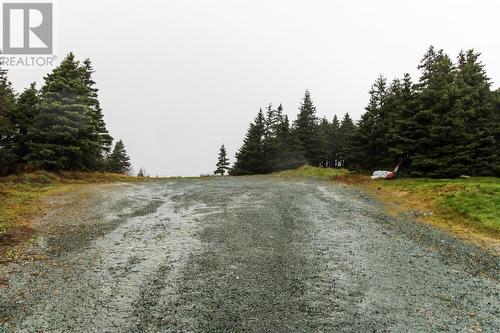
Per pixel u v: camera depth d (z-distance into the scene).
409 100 27.23
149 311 6.52
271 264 8.84
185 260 9.03
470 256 9.95
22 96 26.27
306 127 55.94
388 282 7.97
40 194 18.14
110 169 49.19
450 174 24.16
